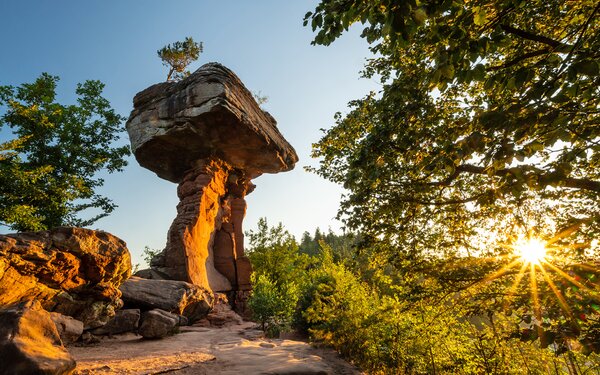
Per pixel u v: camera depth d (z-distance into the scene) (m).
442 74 2.55
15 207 14.75
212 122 21.19
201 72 21.98
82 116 22.47
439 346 9.64
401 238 7.04
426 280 6.68
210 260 23.42
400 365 10.12
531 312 3.52
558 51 2.54
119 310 13.16
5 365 4.85
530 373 8.34
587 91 2.46
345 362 10.84
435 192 6.84
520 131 2.41
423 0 2.25
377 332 10.88
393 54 6.46
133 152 22.84
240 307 23.77
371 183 6.21
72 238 10.04
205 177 23.12
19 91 20.22
